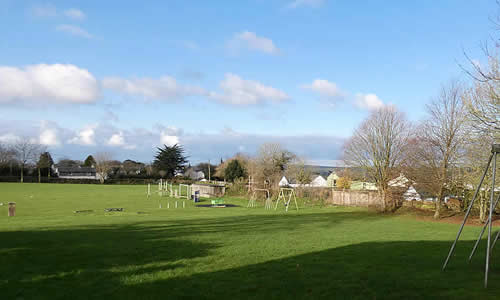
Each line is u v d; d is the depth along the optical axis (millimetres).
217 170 94250
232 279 8156
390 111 34875
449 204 32219
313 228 19797
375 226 21719
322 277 8430
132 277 8188
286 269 9188
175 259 10203
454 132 26891
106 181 91250
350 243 13969
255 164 63562
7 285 7477
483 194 25781
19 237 13602
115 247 11867
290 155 68000
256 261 10117
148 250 11469
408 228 20812
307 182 60062
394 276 8570
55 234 14773
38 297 6812
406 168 30859
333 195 43500
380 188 34875
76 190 60500
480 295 7152
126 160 122375
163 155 106250
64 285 7535
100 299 6750
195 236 15086
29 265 9117
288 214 30234
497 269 9438
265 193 47531
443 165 27500
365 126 35875
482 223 24516
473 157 24109
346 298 6918
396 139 34250
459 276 8641
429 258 10930
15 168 91438
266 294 7117
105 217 24281
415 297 7016
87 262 9578
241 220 23750
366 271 9062
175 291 7246
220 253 11258
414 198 35531
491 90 15406
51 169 108750
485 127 16281
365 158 35812
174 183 95938
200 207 36656
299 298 6910
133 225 19109
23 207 32500
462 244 14109
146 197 48781
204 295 7020
